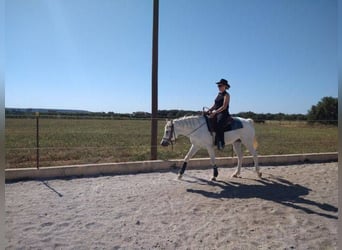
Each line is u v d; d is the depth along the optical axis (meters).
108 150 12.43
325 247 3.85
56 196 5.85
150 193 6.17
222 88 7.19
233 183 7.13
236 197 6.00
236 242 3.99
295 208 5.36
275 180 7.47
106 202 5.54
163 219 4.76
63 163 9.33
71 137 17.98
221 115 7.15
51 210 5.05
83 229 4.32
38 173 7.21
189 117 7.18
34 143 14.45
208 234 4.22
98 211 5.06
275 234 4.25
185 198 5.87
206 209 5.25
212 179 7.33
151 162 8.36
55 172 7.36
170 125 7.04
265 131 24.94
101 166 7.81
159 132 21.05
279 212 5.14
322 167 9.21
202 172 8.27
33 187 6.46
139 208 5.25
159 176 7.72
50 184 6.71
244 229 4.41
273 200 5.82
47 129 24.77
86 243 3.89
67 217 4.75
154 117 9.08
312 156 10.17
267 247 3.85
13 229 4.25
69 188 6.43
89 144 14.72
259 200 5.81
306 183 7.18
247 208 5.33
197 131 7.13
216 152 12.15
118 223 4.56
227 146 13.94
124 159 10.25
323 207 5.42
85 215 4.86
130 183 6.96
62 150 12.15
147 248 3.79
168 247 3.83
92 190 6.31
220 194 6.19
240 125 7.42
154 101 9.08
